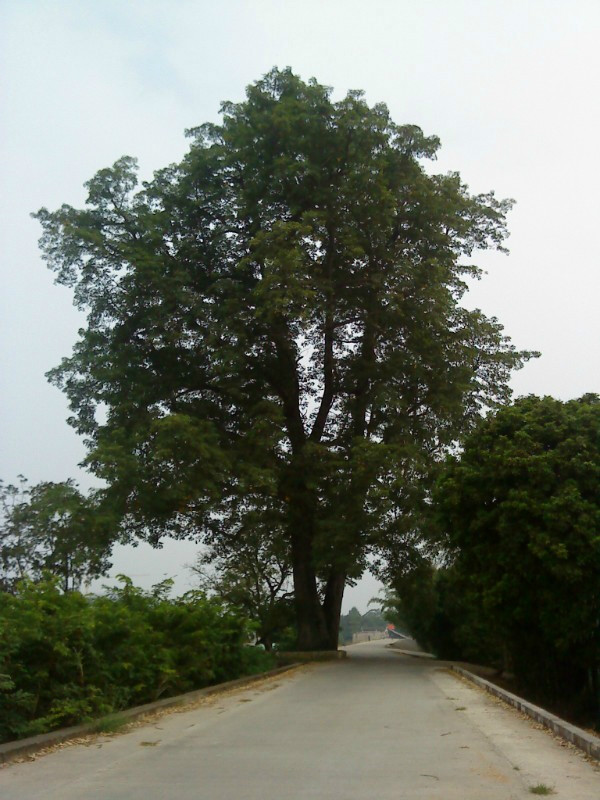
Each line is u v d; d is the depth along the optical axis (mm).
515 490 21281
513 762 8234
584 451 21500
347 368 31906
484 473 22125
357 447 26906
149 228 28609
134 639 13852
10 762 8445
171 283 28062
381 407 29469
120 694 12438
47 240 28844
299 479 28641
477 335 30031
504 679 27891
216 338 28125
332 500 27984
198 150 31172
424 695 15930
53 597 12070
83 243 28438
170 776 7629
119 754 8930
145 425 26969
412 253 31141
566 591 20828
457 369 29594
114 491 25469
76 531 23453
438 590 35812
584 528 20047
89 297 29750
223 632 18531
